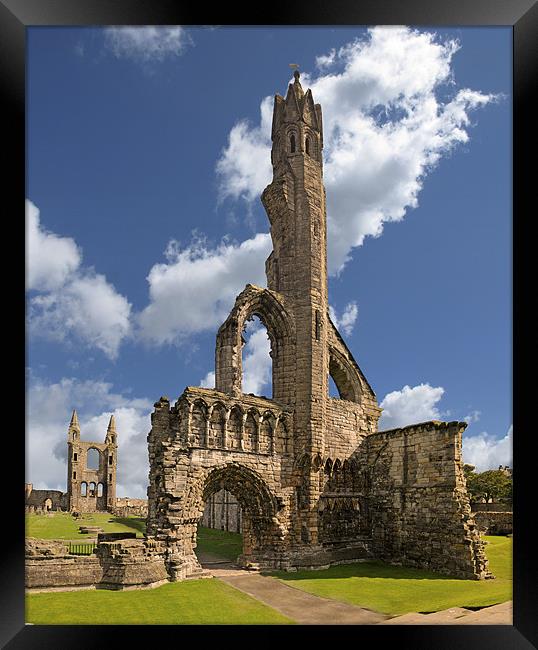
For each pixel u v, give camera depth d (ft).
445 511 140.77
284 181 169.37
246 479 146.20
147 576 113.09
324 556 148.56
